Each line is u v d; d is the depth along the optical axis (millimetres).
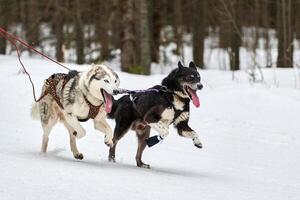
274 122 14891
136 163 11016
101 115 10359
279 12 24297
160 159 11586
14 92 17594
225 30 29859
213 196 8289
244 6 29266
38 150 11531
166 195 8055
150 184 8695
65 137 13023
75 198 7496
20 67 21156
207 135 13914
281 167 11219
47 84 11031
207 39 39875
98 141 12875
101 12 30625
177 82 10188
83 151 11820
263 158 11953
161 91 10328
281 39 23609
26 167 9141
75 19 29109
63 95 10477
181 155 12031
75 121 10328
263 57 30406
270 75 20703
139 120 10805
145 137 10820
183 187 8727
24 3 32031
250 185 9461
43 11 32438
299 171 10930
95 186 8203
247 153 12367
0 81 18859
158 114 10281
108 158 10961
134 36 26109
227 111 15867
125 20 26109
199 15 28734
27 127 13922
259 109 15852
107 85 9781
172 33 39094
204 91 18156
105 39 30422
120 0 26266
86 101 10141
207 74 21500
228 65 32156
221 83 19391
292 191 9219
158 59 30969
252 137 13727
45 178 8461
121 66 26406
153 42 30547
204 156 12008
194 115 15625
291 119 15055
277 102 16188
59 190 7824
